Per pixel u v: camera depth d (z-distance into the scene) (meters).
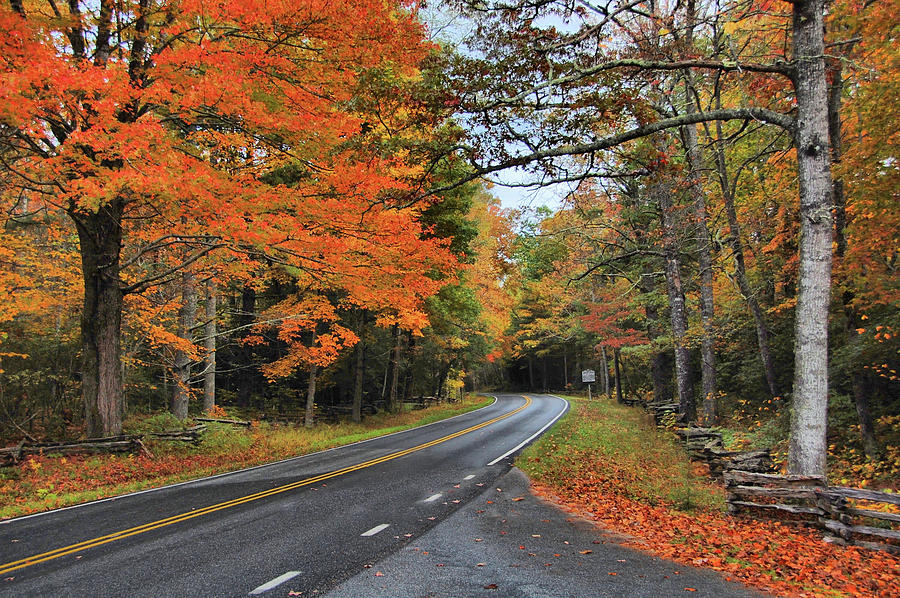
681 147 14.88
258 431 17.62
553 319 34.91
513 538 6.47
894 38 8.48
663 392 23.34
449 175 10.01
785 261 14.22
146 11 10.33
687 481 9.42
